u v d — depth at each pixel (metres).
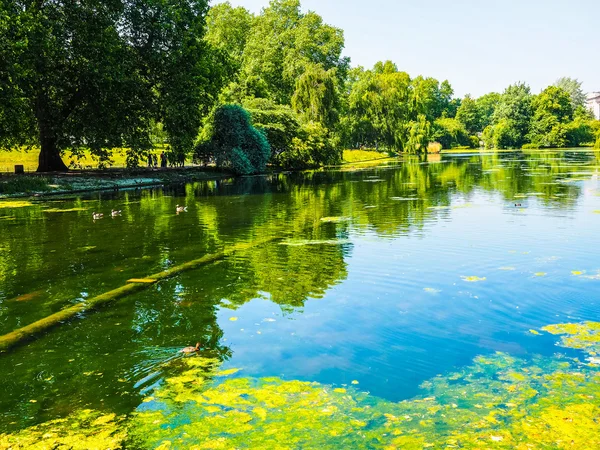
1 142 31.34
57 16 27.70
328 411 4.54
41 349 6.13
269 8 70.69
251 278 9.09
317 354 5.82
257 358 5.73
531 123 104.88
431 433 4.14
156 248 11.88
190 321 6.98
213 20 71.31
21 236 13.76
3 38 23.30
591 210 16.03
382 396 4.81
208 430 4.27
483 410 4.50
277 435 4.17
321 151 50.09
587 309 7.09
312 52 66.38
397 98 76.19
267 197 23.30
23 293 8.45
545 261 9.71
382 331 6.47
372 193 23.97
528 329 6.42
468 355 5.69
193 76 34.66
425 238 12.26
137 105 33.12
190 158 43.34
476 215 15.70
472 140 126.31
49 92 30.12
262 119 46.88
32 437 4.24
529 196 20.52
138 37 32.66
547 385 4.93
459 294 7.90
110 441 4.15
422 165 51.22
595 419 4.29
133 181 31.16
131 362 5.71
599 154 67.88
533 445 3.93
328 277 9.04
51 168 32.81
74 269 9.99
